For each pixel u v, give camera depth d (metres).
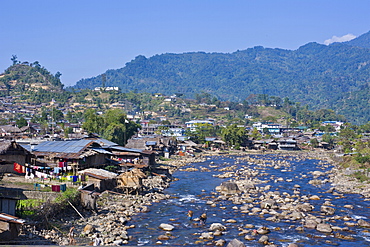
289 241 49.56
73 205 56.56
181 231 53.31
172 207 67.19
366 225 56.16
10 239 39.91
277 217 60.72
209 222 57.91
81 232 48.28
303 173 114.00
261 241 48.88
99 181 70.06
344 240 50.22
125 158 99.25
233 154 184.12
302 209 64.88
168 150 155.25
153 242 48.28
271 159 162.25
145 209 64.19
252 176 106.50
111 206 63.78
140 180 76.38
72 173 73.44
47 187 61.09
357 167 112.38
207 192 81.75
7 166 66.56
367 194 78.19
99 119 158.88
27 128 175.38
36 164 73.31
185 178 102.69
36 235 44.09
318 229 54.06
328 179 100.06
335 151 194.38
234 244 45.59
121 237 48.44
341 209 66.25
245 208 66.00
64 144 82.69
